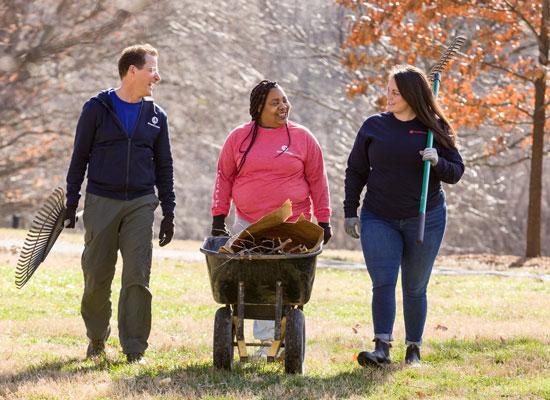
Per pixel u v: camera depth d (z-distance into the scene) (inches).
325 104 2787.9
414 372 560.1
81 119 597.3
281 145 599.8
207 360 606.2
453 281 1330.0
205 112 2758.4
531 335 739.4
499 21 1872.5
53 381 519.8
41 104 2316.7
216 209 612.4
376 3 1882.4
